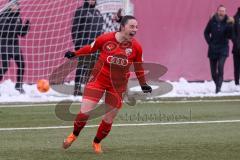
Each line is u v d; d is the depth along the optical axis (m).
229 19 52.34
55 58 52.09
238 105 46.78
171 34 55.72
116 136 32.69
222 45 52.53
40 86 47.75
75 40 51.00
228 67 57.06
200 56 56.41
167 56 55.66
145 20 55.00
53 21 51.88
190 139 31.62
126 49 26.69
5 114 41.28
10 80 51.16
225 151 27.98
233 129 35.28
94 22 50.53
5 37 50.72
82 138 32.25
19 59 51.09
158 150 28.30
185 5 55.97
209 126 36.50
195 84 55.56
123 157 26.48
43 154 27.20
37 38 51.78
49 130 34.94
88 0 50.59
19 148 28.88
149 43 55.19
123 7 50.25
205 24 56.41
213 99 50.66
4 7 50.78
